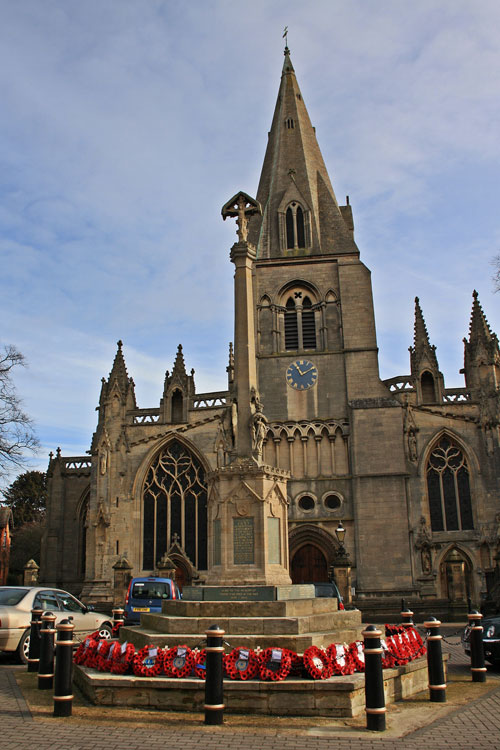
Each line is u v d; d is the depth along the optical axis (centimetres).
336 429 5875
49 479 7069
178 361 6294
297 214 6712
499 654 2284
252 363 2347
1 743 1257
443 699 1691
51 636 1894
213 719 1414
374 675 1404
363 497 5588
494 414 5638
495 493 5516
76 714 1502
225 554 2059
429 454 5738
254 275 6462
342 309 6203
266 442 5916
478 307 6056
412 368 6075
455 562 5088
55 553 6825
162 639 1780
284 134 7150
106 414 6097
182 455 6019
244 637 1722
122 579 5397
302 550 5688
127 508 5888
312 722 1430
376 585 5366
